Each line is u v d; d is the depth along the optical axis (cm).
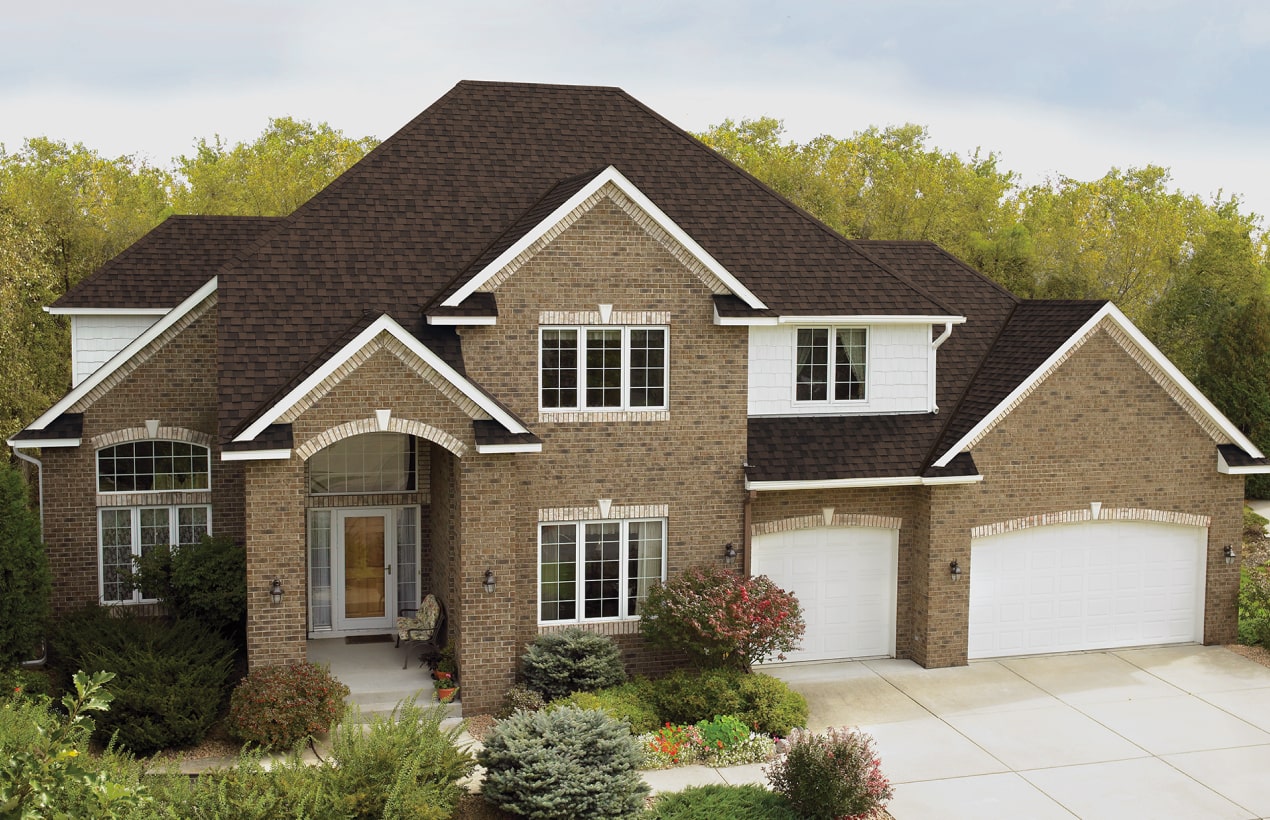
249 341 1936
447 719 1919
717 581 2055
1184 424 2327
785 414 2250
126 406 2205
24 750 1016
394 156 2223
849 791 1520
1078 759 1806
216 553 2114
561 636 1983
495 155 2278
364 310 2011
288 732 1747
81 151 7181
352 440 2222
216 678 1836
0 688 1775
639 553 2095
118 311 2423
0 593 1825
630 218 2023
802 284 2225
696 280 2064
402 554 2277
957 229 5953
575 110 2392
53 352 4025
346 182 2167
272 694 1770
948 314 2267
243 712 1766
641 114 2425
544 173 2273
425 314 1952
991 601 2278
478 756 1534
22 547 1856
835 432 2228
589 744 1522
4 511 1845
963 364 2434
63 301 2416
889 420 2283
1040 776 1741
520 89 2392
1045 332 2333
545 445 2017
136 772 1374
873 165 7050
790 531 2197
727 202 2333
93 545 2208
